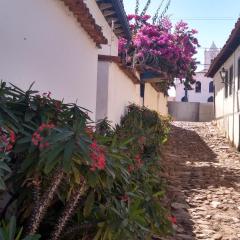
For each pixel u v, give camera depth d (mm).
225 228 6992
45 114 3854
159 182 6977
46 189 3568
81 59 7617
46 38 5652
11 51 4598
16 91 3979
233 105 18891
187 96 43250
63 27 6406
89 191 3914
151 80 19406
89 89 8359
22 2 4836
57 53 6148
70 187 3637
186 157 15188
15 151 3371
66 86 6676
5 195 4148
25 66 4988
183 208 7930
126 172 3818
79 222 3941
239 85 17531
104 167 3359
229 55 19719
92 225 3842
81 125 3309
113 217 3758
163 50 20062
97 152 3221
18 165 3529
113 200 3951
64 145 3080
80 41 7512
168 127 19594
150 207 4742
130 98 15414
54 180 3434
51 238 3703
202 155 16016
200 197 8906
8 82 4371
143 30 19797
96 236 3695
